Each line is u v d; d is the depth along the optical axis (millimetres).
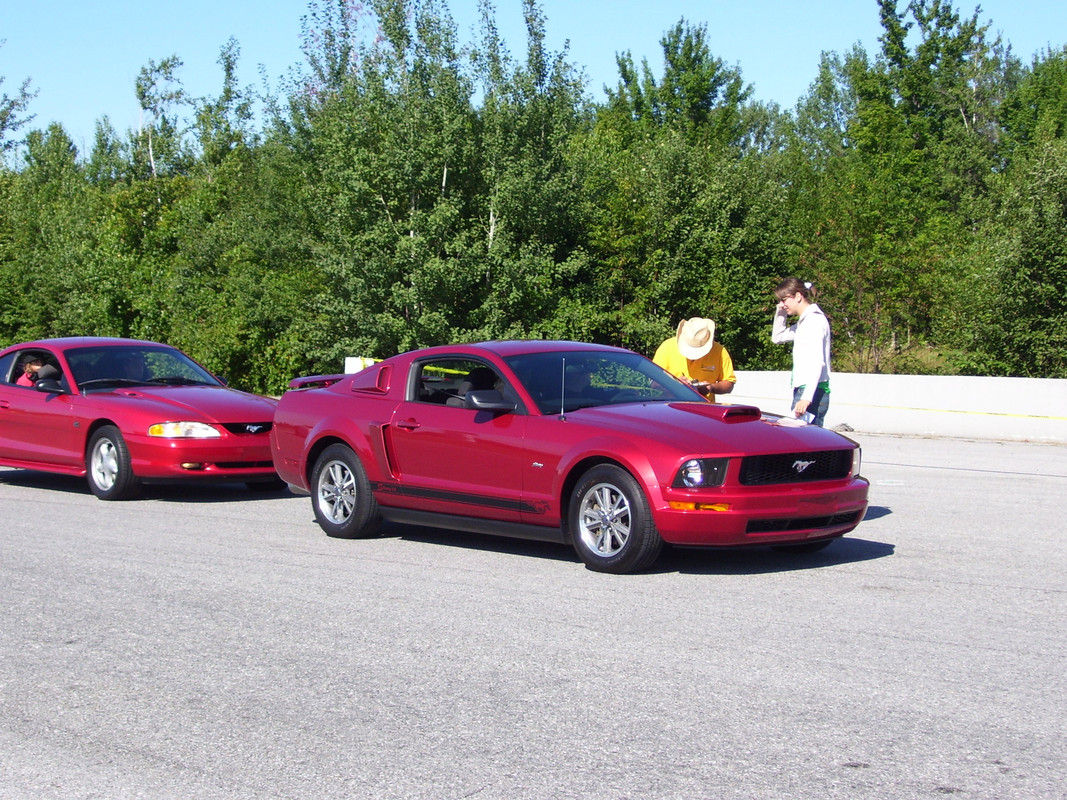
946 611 5902
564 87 29172
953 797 3480
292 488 9297
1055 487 11195
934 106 62188
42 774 3900
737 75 63125
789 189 37156
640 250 30500
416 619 5930
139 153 54156
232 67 46844
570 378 7855
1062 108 56000
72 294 34656
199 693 4762
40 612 6262
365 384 8766
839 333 29016
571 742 4051
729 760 3832
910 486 11289
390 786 3691
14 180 49062
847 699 4461
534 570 7203
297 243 31922
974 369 24891
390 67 28844
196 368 12422
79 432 11203
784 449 6777
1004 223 25266
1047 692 4516
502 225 27469
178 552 8062
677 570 7090
